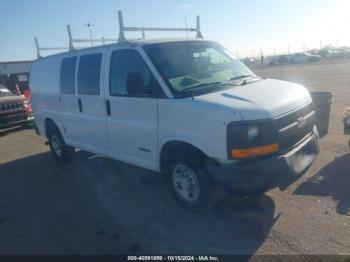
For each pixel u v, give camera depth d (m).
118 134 4.45
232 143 3.10
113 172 5.64
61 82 5.53
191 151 3.54
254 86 3.84
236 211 3.79
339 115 8.28
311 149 3.73
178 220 3.74
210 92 3.62
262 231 3.36
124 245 3.37
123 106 4.23
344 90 13.08
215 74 4.14
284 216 3.59
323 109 6.43
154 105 3.79
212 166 3.29
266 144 3.14
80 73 4.97
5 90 11.33
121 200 4.45
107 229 3.72
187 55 4.17
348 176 4.43
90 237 3.58
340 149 5.54
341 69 25.55
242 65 4.74
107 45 4.51
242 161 3.14
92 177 5.48
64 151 6.25
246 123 3.07
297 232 3.27
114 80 4.34
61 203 4.56
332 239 3.11
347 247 2.98
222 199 3.56
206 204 3.61
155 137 3.88
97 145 5.05
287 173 3.18
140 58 3.95
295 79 19.75
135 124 4.11
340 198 3.87
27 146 8.43
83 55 4.93
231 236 3.33
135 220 3.86
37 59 6.58
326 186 4.20
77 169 5.98
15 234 3.83
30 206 4.57
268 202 3.92
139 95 3.95
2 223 4.14
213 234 3.40
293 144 3.49
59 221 4.03
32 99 6.74
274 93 3.58
